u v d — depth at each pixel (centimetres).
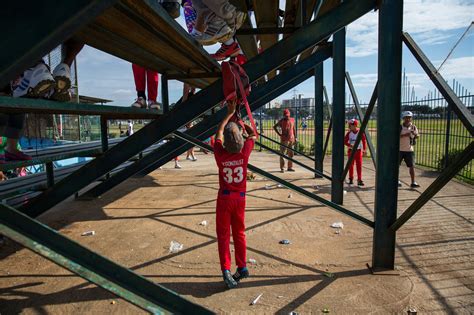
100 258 156
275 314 303
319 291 342
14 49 161
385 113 374
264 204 687
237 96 347
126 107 439
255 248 454
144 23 294
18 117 448
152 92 623
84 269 153
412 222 566
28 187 456
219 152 355
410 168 850
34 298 332
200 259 424
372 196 776
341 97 670
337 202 693
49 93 315
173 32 317
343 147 683
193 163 1452
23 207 429
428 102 1394
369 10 317
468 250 443
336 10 318
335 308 311
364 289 344
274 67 331
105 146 657
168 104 637
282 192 800
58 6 158
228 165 352
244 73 332
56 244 154
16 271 391
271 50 328
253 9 479
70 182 424
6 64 161
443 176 319
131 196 785
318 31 320
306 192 400
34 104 263
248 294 338
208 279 372
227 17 359
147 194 806
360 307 312
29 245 149
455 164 311
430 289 344
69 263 152
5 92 350
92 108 351
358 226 545
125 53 429
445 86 333
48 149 693
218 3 347
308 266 400
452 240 480
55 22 159
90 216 618
